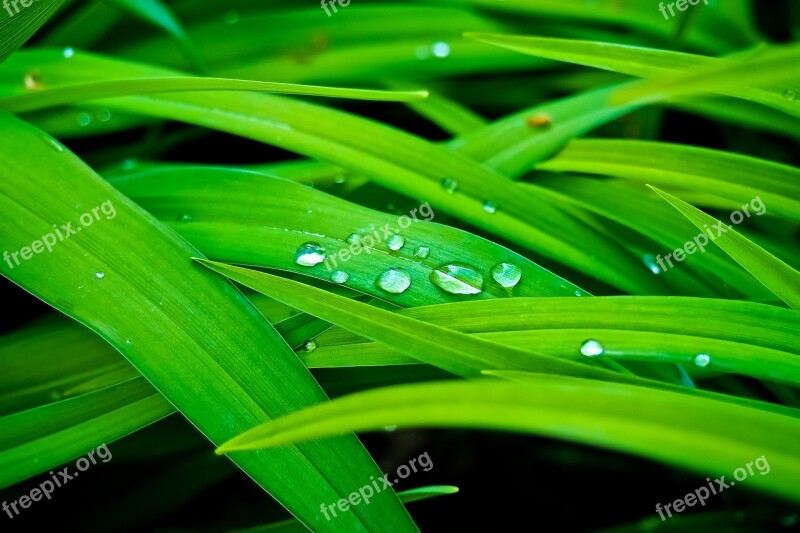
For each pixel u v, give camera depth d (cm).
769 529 34
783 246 35
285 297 30
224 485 36
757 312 30
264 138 33
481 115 39
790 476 27
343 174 34
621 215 33
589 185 34
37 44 37
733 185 32
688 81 28
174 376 30
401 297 31
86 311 30
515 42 32
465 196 33
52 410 31
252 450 30
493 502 37
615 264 33
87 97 32
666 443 27
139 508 34
